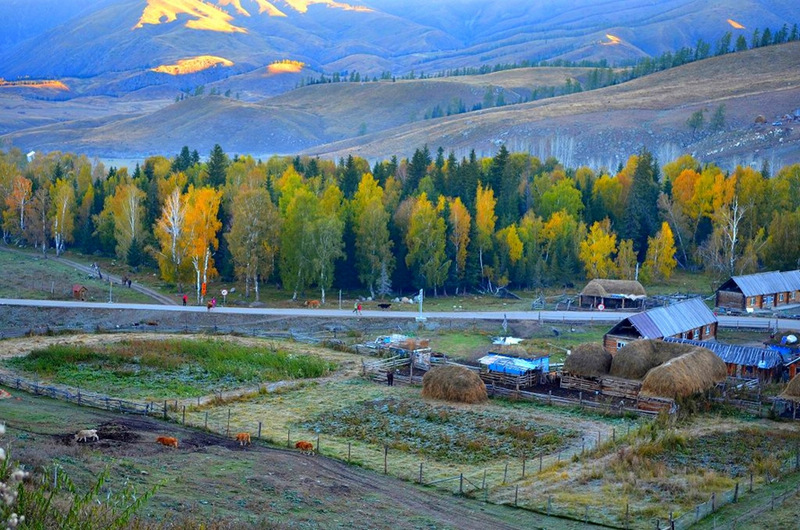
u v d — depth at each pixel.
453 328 94.69
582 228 129.88
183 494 38.72
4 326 89.44
